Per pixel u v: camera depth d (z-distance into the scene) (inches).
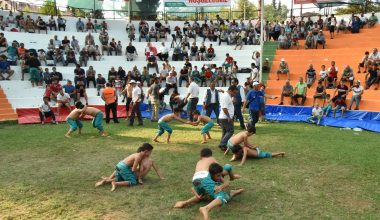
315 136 438.0
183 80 751.1
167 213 208.1
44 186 257.8
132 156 256.8
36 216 205.6
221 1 958.4
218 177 218.5
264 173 283.7
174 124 539.5
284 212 208.5
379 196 233.0
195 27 944.3
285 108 612.4
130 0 1004.6
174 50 835.4
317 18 989.2
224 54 864.9
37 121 562.3
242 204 220.5
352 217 201.8
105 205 221.0
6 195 239.9
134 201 227.1
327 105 570.6
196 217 202.5
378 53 700.0
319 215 204.4
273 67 793.6
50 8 1010.1
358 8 1107.3
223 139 357.7
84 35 896.9
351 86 620.7
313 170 291.4
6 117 575.2
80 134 458.3
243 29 920.3
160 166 307.0
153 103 570.6
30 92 665.6
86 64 780.6
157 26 947.3
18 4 967.0
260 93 460.4
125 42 918.4
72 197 235.1
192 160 325.7
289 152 353.7
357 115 546.3
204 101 493.4
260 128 498.6
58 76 690.8
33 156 346.3
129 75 714.2
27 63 698.2
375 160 319.3
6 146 390.3
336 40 840.9
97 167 306.8
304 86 630.5
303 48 855.7
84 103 671.8
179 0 972.6
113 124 546.0
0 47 727.7
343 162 313.9
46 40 829.8
